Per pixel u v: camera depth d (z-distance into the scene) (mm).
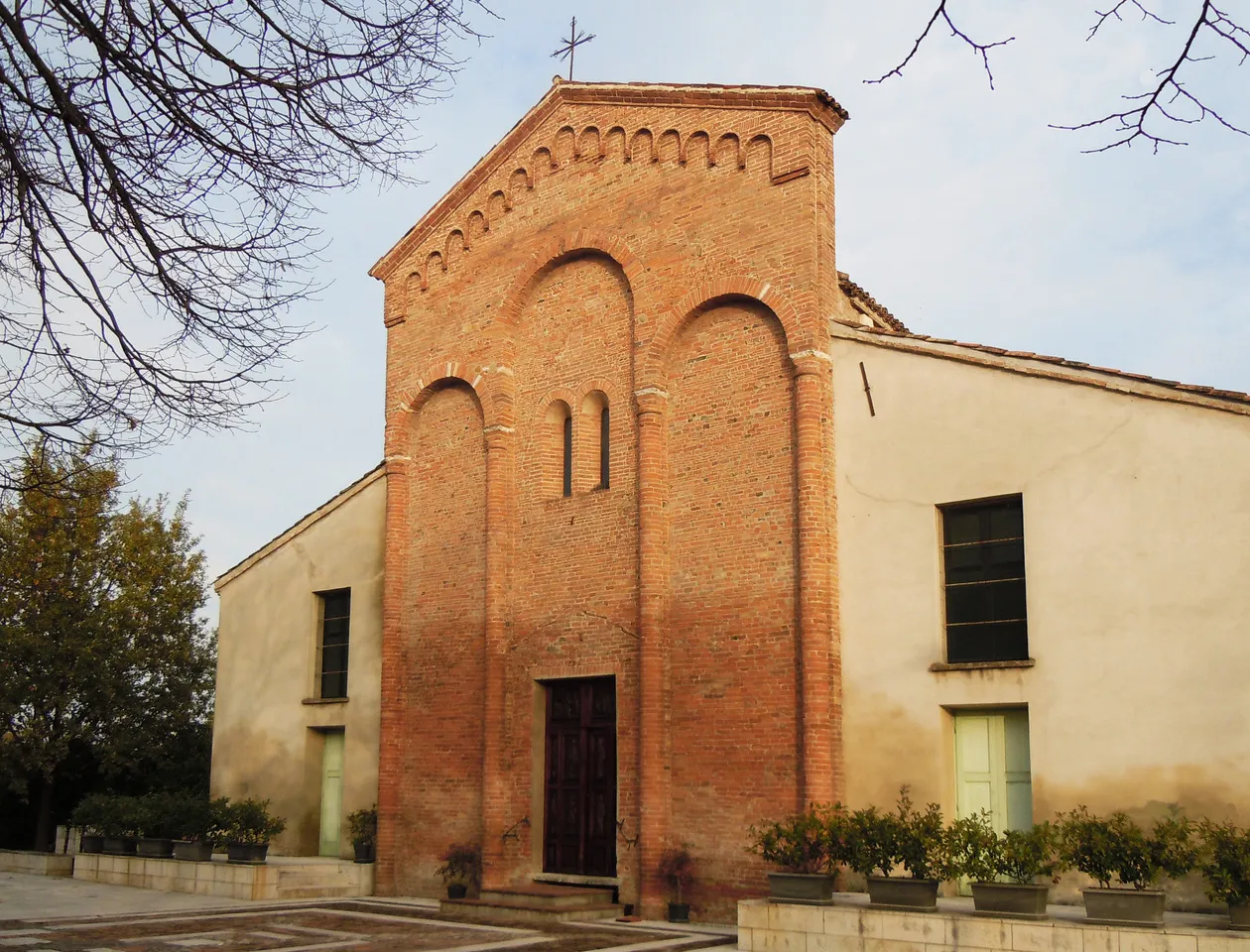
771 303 19234
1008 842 13953
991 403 17281
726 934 17094
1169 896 14406
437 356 24031
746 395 19500
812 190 19266
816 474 18344
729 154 20312
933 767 16859
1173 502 15430
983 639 17016
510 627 21922
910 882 14484
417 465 24344
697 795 18750
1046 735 15906
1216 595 14883
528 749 21234
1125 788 15148
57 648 30766
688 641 19391
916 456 17891
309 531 26516
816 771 17359
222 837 23359
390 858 22750
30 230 8609
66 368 8898
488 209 23750
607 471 21438
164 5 8164
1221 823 14352
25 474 9797
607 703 20594
